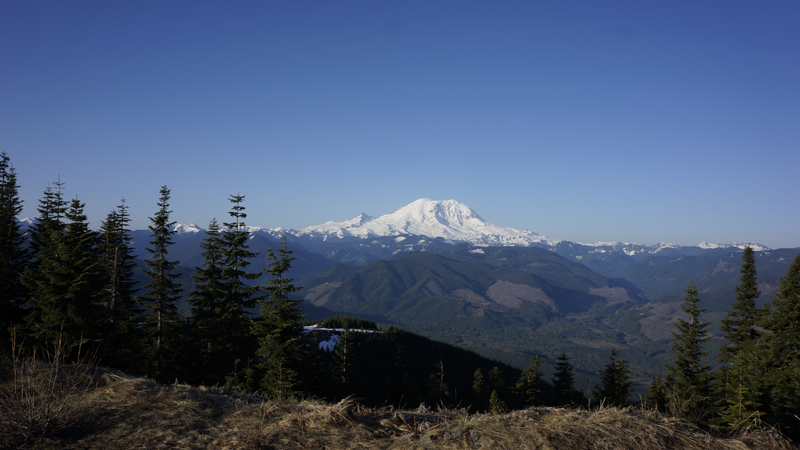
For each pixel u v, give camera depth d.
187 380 25.66
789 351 24.19
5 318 21.31
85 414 6.61
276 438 6.28
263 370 27.08
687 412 7.75
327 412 7.25
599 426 6.33
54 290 17.61
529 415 7.12
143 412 6.93
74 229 24.58
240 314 27.55
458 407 8.37
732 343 35.34
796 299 25.97
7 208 26.22
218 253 28.00
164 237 25.94
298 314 24.64
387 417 7.80
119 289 26.45
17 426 5.68
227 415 7.24
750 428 7.30
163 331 25.52
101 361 18.39
